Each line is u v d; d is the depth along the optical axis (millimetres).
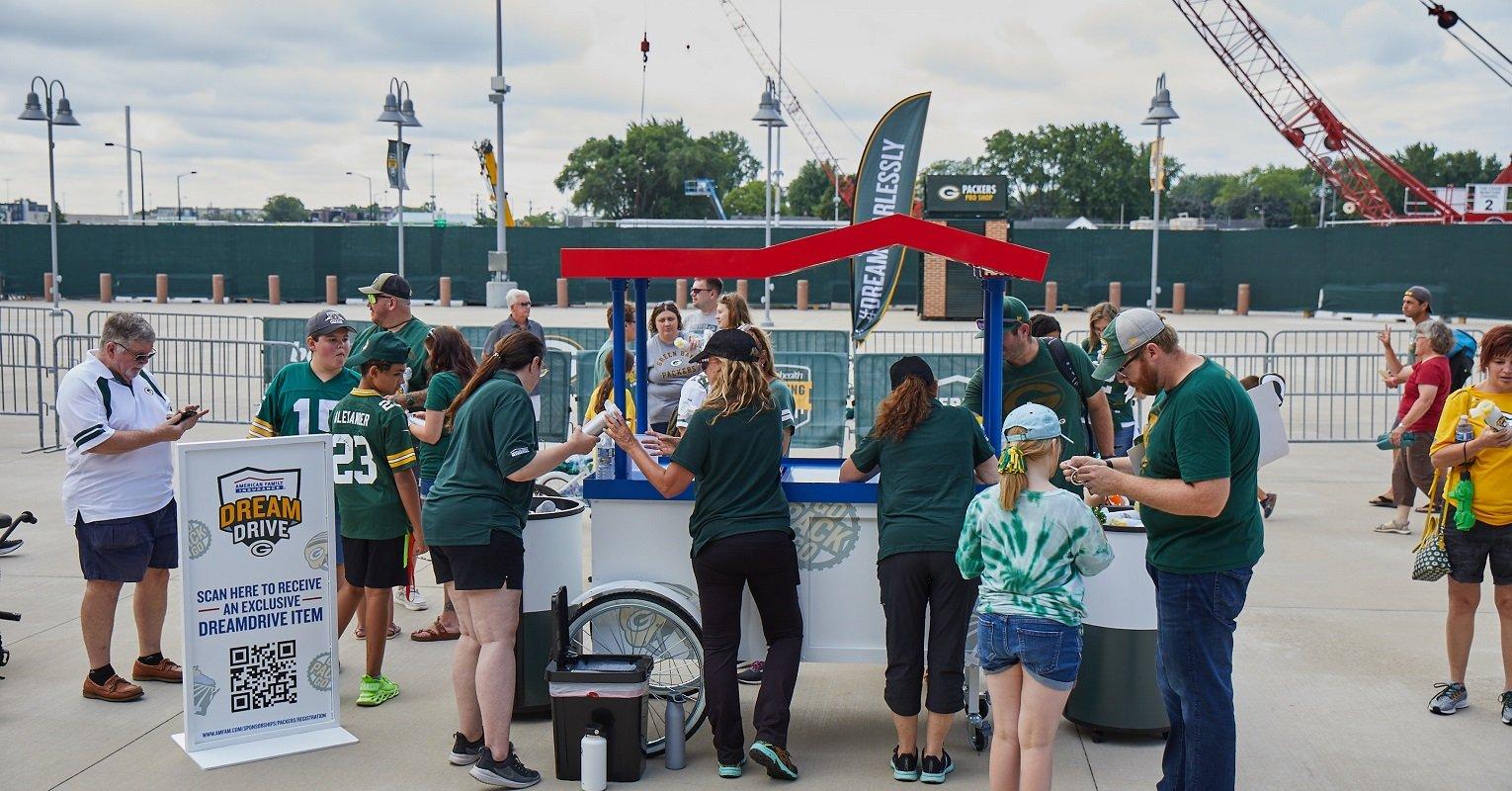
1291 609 7156
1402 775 4828
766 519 4703
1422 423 8320
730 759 4793
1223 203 120312
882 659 5090
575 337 14195
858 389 12094
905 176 11883
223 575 4977
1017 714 4215
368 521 5473
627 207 97875
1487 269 33688
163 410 5777
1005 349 5938
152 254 40625
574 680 4719
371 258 40094
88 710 5492
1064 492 4137
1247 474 4145
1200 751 4191
